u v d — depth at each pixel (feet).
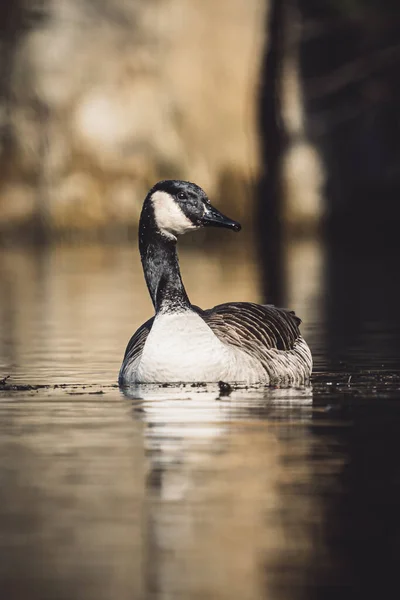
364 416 36.27
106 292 89.71
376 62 157.99
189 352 42.01
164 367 42.04
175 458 30.48
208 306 74.02
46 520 25.07
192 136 145.89
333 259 118.93
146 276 44.39
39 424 35.63
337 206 153.99
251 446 31.83
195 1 145.18
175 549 23.16
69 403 39.55
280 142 149.07
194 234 146.00
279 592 20.99
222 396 40.29
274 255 125.08
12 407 38.91
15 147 144.66
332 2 153.38
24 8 144.05
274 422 35.32
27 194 144.87
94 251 134.72
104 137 143.84
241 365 42.47
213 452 31.12
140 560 22.58
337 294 84.99
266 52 147.13
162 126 145.18
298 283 92.94
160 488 27.45
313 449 31.37
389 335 61.82
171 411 37.45
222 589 21.16
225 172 146.92
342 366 49.24
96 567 22.25
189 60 145.38
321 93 156.25
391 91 159.22
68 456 30.96
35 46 143.64
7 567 22.29
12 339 61.77
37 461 30.42
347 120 157.89
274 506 25.88
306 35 154.10
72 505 26.13
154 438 33.14
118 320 71.31
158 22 144.56
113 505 26.12
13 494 27.07
